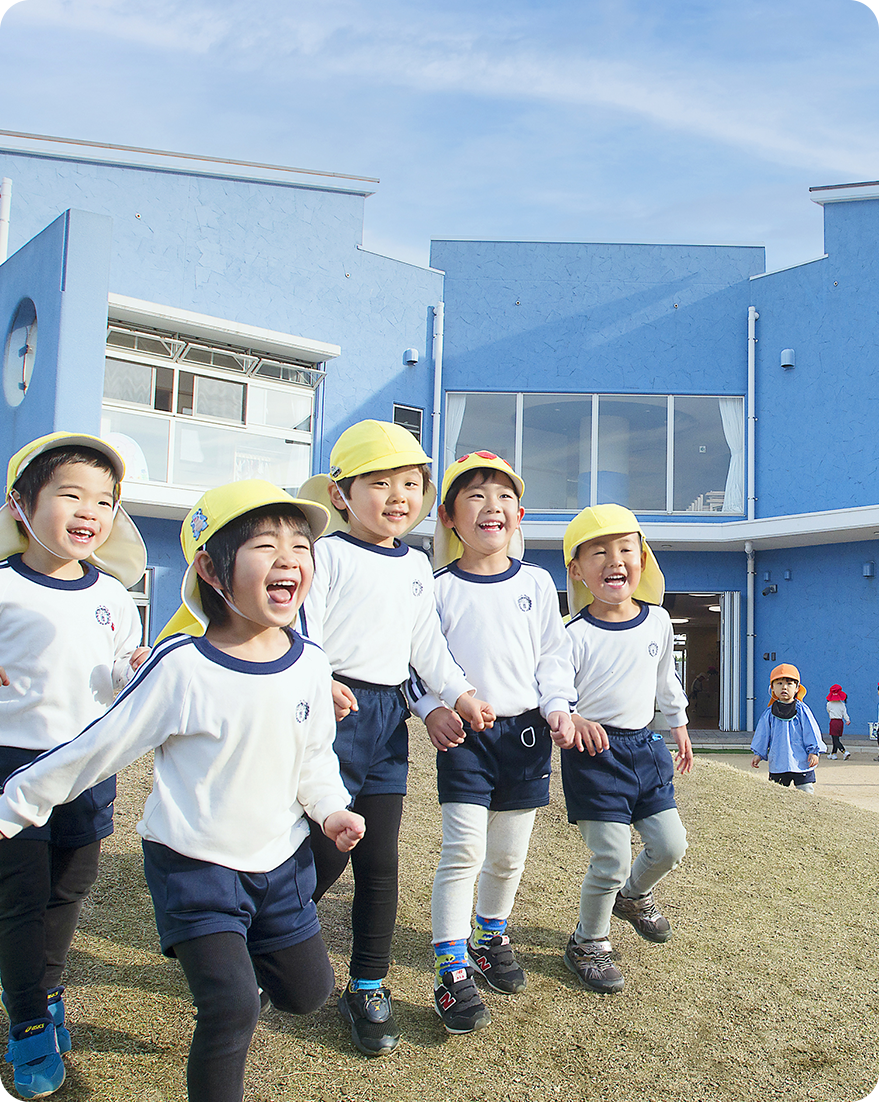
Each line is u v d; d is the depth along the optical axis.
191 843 2.07
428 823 4.73
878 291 15.20
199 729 2.08
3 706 2.54
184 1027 2.69
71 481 2.56
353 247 15.27
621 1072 2.65
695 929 3.77
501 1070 2.61
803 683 15.55
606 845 3.20
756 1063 2.74
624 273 16.64
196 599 2.17
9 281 10.49
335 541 2.92
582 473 16.53
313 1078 2.50
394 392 15.72
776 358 16.12
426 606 3.03
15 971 2.36
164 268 13.34
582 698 3.41
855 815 5.79
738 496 16.33
